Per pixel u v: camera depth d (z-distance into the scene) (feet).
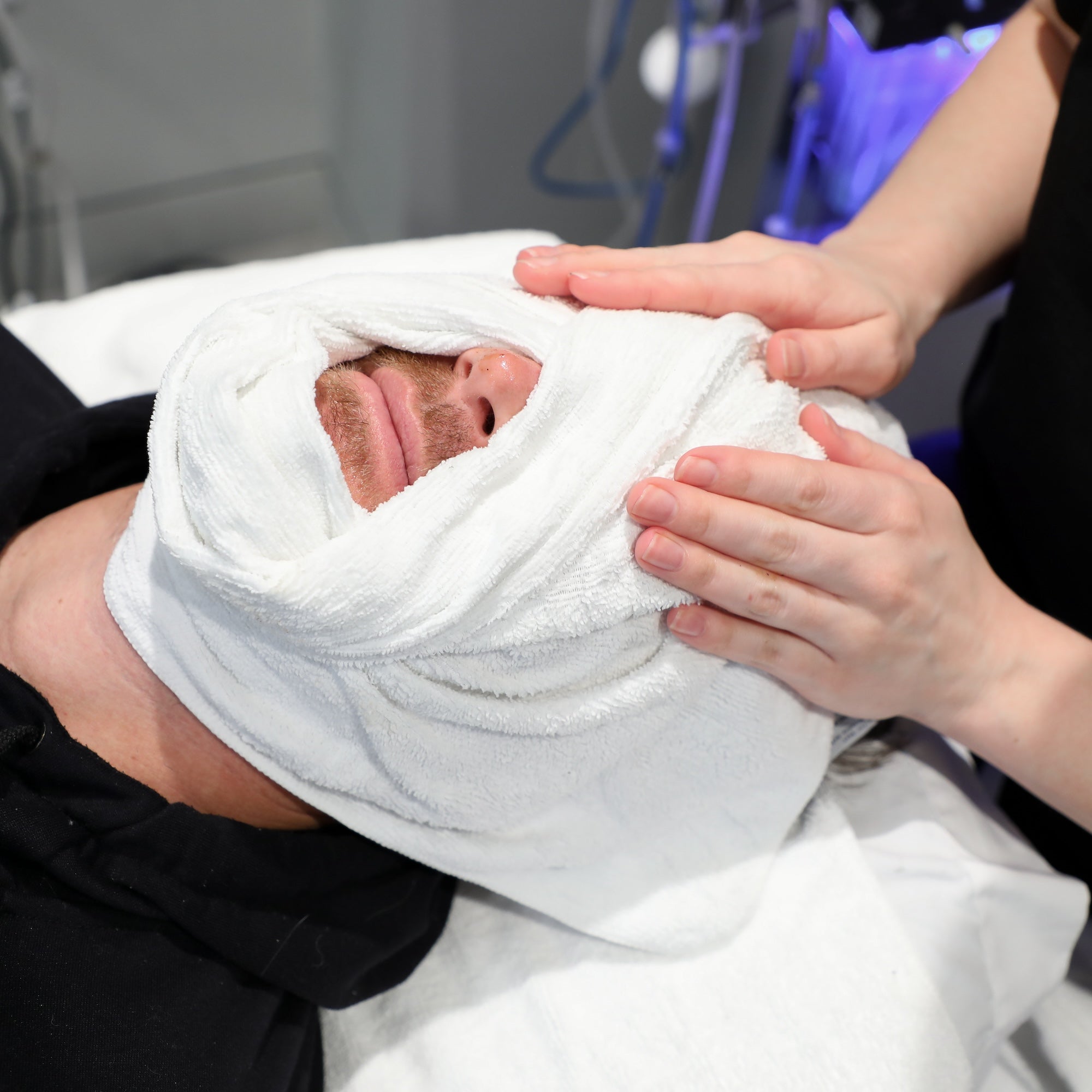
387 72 4.06
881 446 1.70
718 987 1.74
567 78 4.36
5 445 2.09
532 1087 1.69
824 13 3.23
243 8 4.37
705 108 4.68
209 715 1.62
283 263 2.89
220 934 1.55
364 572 1.35
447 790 1.65
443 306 1.64
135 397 2.05
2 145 4.37
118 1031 1.45
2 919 1.45
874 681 1.62
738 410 1.58
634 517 1.43
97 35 4.15
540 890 1.78
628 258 1.80
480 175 4.59
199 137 4.78
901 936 1.73
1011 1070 1.99
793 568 1.47
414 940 1.79
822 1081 1.65
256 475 1.36
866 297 1.85
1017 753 1.71
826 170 3.72
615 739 1.64
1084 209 1.87
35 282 4.88
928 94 3.36
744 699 1.66
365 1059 1.75
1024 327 2.07
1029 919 1.83
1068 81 1.92
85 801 1.53
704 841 1.82
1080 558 2.07
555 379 1.48
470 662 1.51
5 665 1.67
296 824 1.80
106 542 1.77
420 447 1.54
